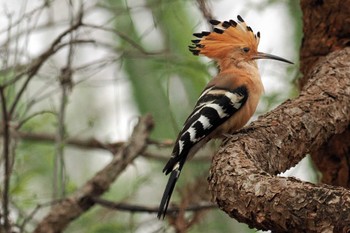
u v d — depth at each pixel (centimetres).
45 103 1627
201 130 979
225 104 1005
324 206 648
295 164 885
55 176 1252
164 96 1560
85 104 1716
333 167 1017
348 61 978
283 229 675
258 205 692
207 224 1432
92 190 1245
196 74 1333
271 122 871
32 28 1248
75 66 1429
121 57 1259
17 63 1264
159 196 1591
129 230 1359
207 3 1294
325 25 1047
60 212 1228
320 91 934
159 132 1545
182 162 951
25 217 1254
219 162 776
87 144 1446
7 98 1223
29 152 1347
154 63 1529
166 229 1221
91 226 1360
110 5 1526
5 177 1184
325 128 900
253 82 1051
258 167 760
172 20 1535
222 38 1111
